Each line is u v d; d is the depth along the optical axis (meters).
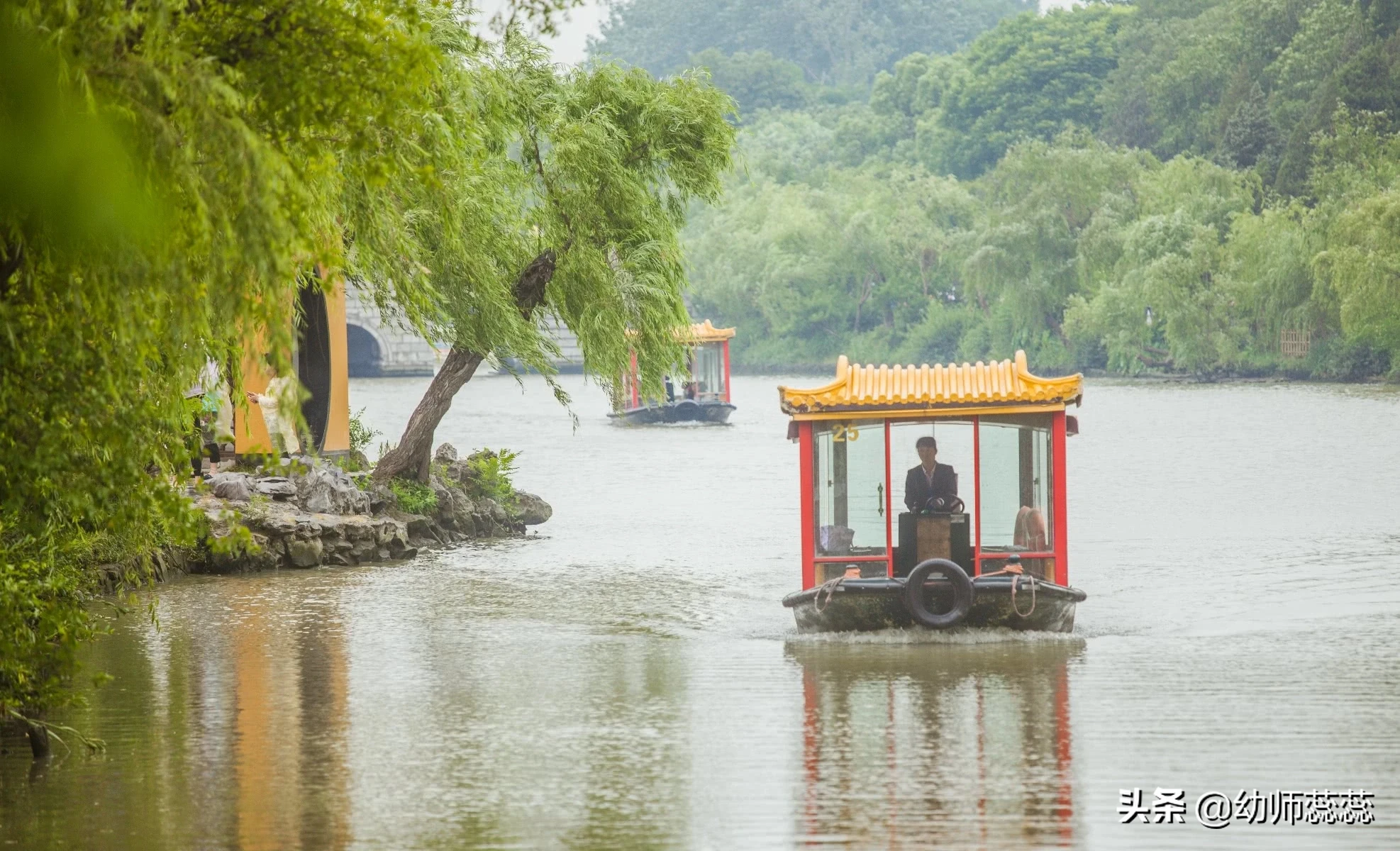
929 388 52.09
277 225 26.72
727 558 74.06
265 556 69.00
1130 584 64.06
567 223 77.94
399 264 43.88
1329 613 56.78
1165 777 35.44
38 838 31.86
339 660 49.53
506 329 76.62
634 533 84.56
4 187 25.95
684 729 40.34
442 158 41.41
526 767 36.84
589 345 78.00
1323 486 101.62
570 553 75.88
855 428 52.16
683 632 54.31
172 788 35.31
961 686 44.69
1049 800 33.88
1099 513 89.12
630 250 79.69
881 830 31.88
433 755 37.97
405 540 74.06
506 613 58.41
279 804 34.03
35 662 37.53
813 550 52.34
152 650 51.12
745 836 31.61
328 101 28.42
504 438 158.50
